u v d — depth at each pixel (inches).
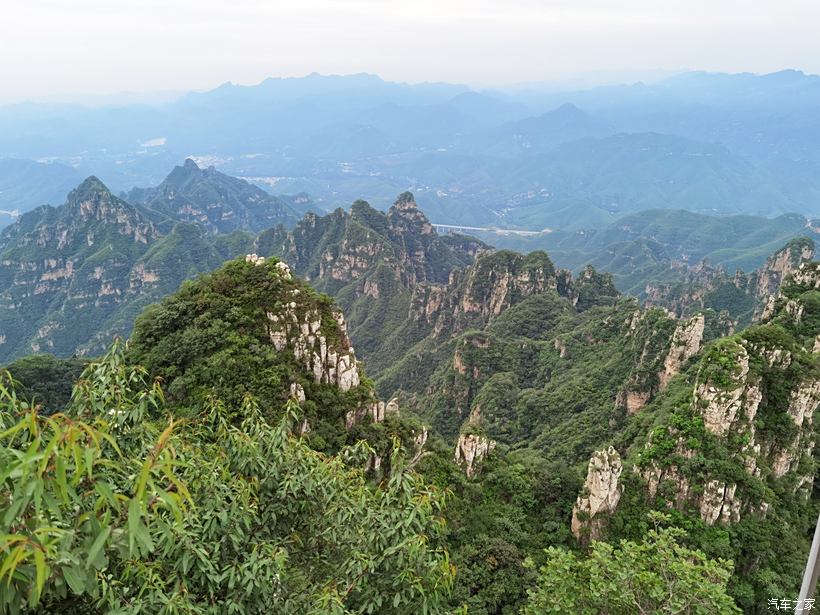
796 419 1501.0
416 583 494.3
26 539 262.4
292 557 617.0
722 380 1441.9
